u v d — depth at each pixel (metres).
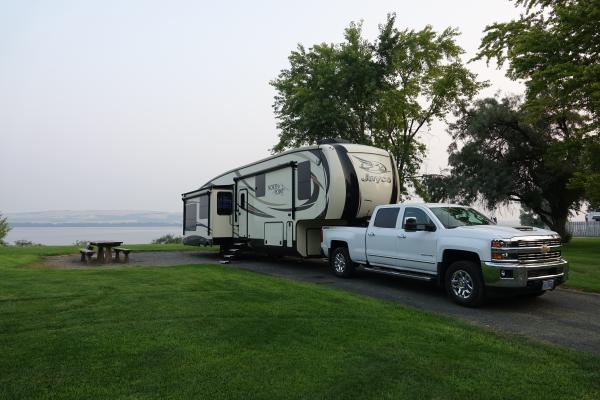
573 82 14.02
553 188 24.50
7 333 5.95
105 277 10.84
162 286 9.52
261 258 17.50
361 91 22.75
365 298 8.45
